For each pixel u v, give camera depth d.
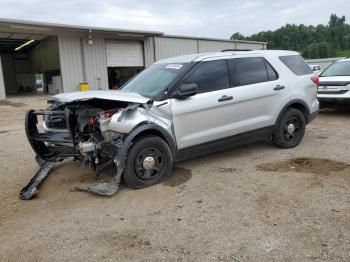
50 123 5.64
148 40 26.75
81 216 4.35
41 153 5.62
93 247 3.62
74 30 21.78
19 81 36.62
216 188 5.02
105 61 24.58
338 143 7.34
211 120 5.76
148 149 5.13
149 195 4.86
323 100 10.95
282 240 3.57
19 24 19.56
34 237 3.90
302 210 4.20
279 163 6.04
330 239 3.54
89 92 5.36
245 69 6.32
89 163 5.08
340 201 4.40
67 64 22.84
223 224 3.96
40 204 4.79
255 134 6.42
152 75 6.12
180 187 5.10
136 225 4.05
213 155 6.70
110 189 4.89
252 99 6.23
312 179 5.19
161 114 5.26
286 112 6.86
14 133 10.47
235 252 3.41
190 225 3.98
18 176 6.11
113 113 4.95
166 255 3.42
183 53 29.52
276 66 6.78
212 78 5.87
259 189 4.91
